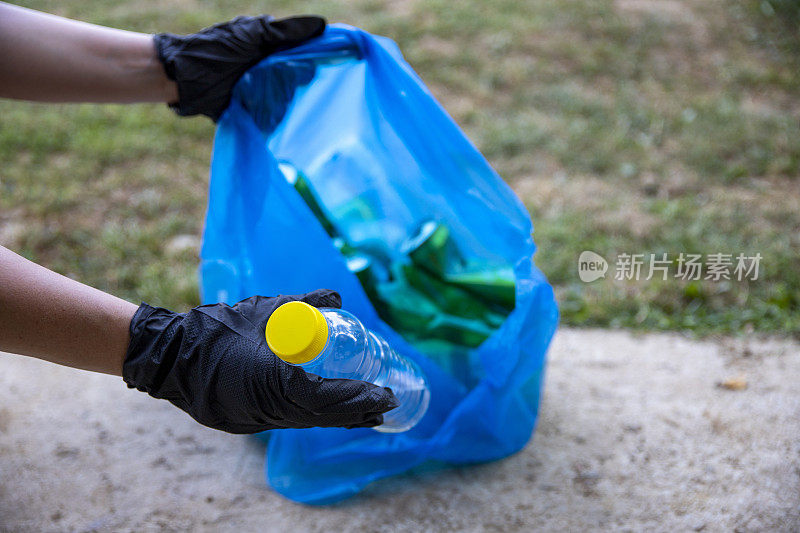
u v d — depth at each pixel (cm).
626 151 353
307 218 173
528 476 195
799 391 222
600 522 182
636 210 310
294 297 141
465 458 194
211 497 192
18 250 291
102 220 310
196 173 341
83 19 478
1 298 124
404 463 187
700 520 181
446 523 183
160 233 301
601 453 202
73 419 217
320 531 181
